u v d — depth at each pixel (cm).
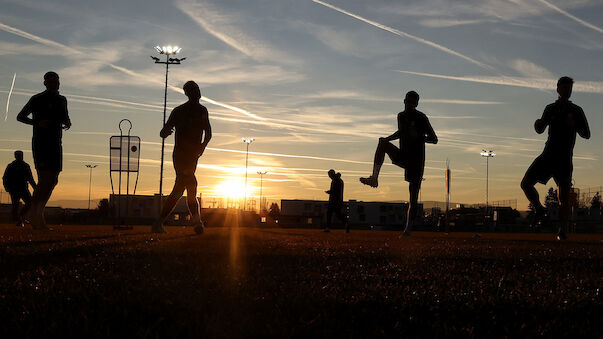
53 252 459
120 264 385
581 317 243
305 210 7681
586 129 966
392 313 242
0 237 682
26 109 1030
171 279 321
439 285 322
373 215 7462
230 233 928
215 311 238
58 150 1052
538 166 980
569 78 955
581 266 439
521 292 296
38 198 1044
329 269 384
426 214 7244
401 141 1052
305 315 233
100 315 224
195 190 916
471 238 977
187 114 909
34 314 225
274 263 411
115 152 1555
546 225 1003
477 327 222
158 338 197
